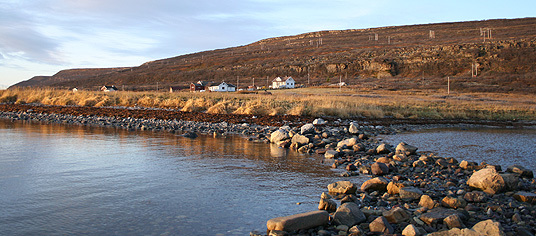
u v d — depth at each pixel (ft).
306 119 86.79
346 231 18.67
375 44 594.24
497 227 17.19
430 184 29.09
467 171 33.37
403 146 43.98
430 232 18.70
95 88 433.89
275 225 18.13
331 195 25.44
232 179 29.32
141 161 35.35
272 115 91.71
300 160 39.01
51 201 22.34
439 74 398.01
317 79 433.48
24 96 130.93
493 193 25.81
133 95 137.08
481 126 97.76
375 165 32.83
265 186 27.55
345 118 93.30
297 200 24.22
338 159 39.75
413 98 196.44
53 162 33.76
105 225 18.70
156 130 63.98
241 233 18.25
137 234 17.66
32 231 17.65
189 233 18.02
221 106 100.01
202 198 23.91
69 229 18.04
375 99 157.17
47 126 65.98
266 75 489.26
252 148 46.65
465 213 21.07
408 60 438.81
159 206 22.02
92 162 34.22
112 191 24.89
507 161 40.52
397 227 19.38
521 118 125.70
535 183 29.17
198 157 38.47
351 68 454.81
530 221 19.97
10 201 22.11
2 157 35.42
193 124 73.77
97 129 62.95
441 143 56.54
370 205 23.36
